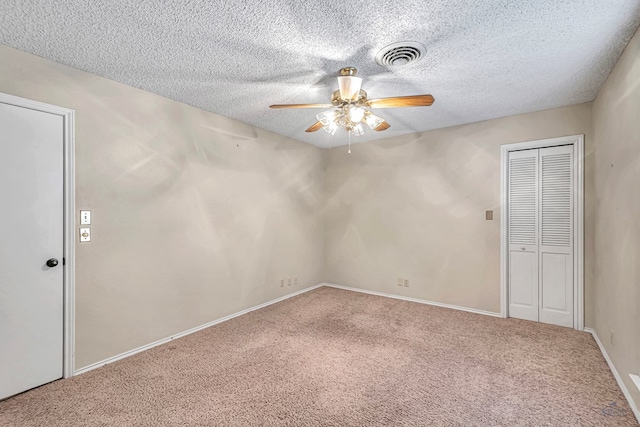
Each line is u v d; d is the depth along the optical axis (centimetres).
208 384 214
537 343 278
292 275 439
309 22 173
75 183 225
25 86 203
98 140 238
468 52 205
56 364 217
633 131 187
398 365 241
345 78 207
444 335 298
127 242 256
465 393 203
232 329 315
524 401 195
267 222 397
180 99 290
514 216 345
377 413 183
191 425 173
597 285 280
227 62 219
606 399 196
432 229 398
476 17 169
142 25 176
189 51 204
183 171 300
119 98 251
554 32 183
